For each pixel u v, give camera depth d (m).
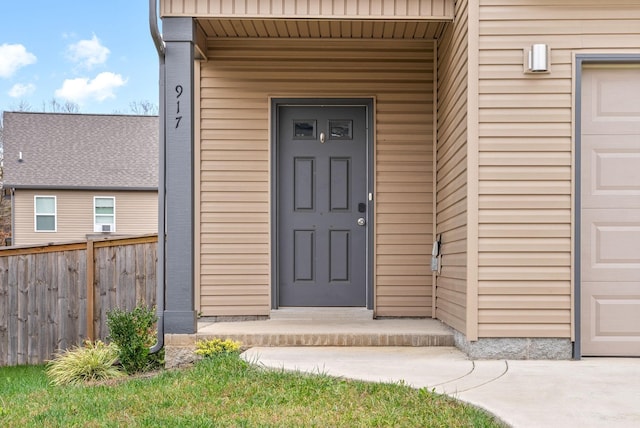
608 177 4.96
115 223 18.62
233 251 6.58
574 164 4.84
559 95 4.87
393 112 6.62
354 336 5.42
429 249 6.59
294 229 6.67
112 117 20.39
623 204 4.95
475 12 4.87
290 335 5.43
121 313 5.52
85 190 18.44
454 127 5.53
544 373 4.36
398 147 6.61
